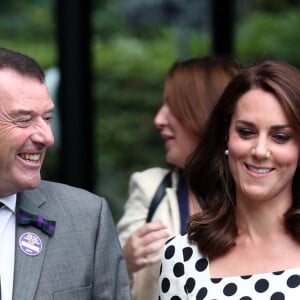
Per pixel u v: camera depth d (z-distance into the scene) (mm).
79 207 8867
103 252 8758
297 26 20781
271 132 8219
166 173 10570
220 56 10758
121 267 8938
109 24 19375
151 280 10070
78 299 8445
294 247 8453
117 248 8953
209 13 19797
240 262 8500
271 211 8516
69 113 16828
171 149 10531
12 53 8367
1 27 18047
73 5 16641
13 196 8562
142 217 10328
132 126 19391
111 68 19375
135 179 10578
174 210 10148
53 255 8492
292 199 8578
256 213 8539
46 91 8328
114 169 19109
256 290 8250
